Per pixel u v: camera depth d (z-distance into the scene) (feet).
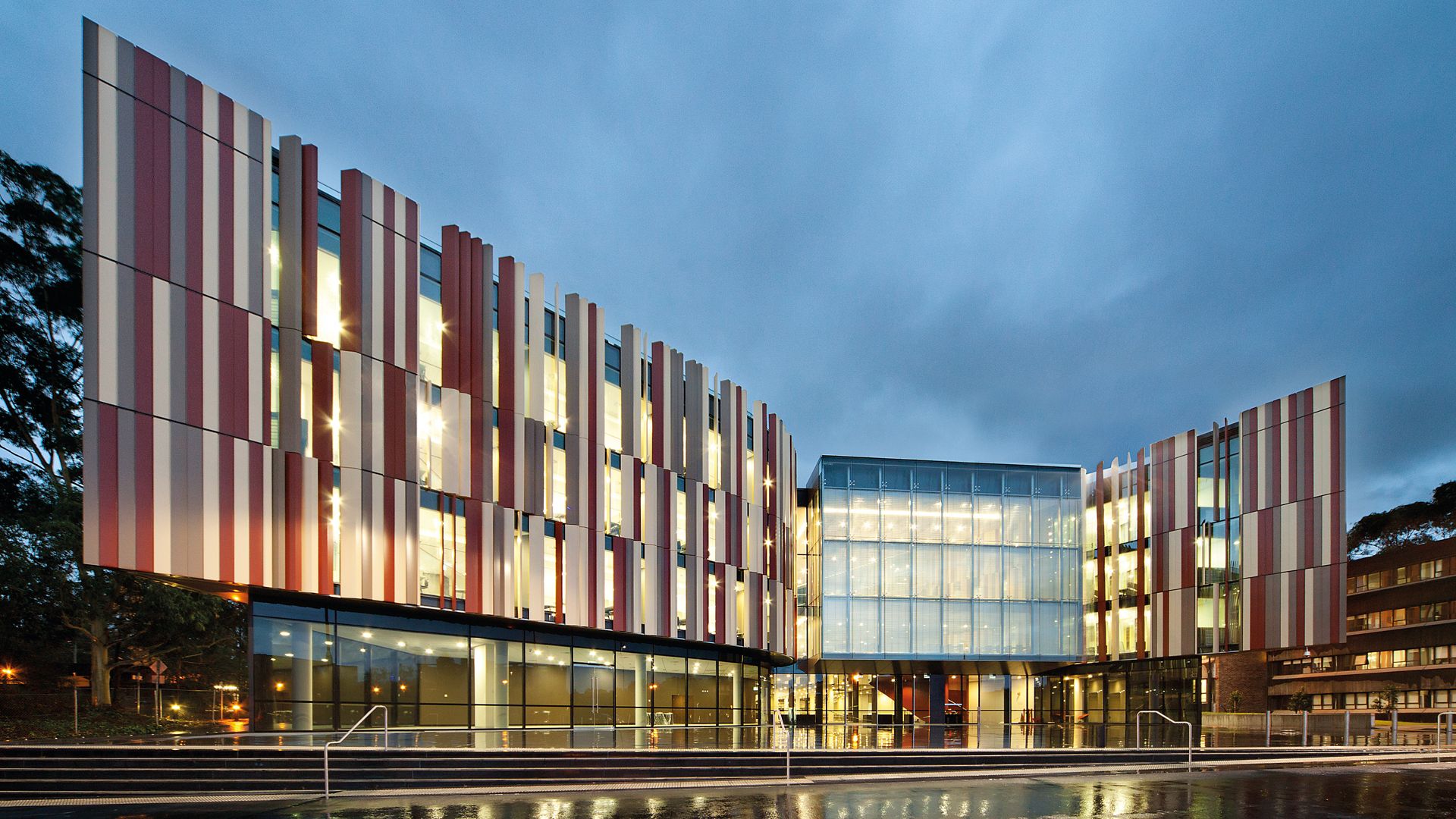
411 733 79.82
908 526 163.63
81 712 93.56
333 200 82.94
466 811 54.03
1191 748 82.38
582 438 105.09
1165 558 154.30
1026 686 176.55
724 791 64.64
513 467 95.91
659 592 114.83
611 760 68.95
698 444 125.29
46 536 92.73
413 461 85.71
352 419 80.64
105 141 66.28
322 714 80.53
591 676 110.93
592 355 108.17
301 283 79.05
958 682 175.63
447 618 93.30
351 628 83.92
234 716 108.78
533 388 99.76
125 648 115.34
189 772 59.52
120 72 67.56
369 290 83.20
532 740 77.46
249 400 73.97
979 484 167.02
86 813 51.65
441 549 87.76
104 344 64.90
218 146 73.61
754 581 137.28
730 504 132.36
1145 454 161.17
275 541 74.69
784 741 85.76
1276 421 138.51
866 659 158.20
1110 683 167.43
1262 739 105.40
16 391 115.44
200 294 71.26
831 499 162.71
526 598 96.12
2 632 101.35
